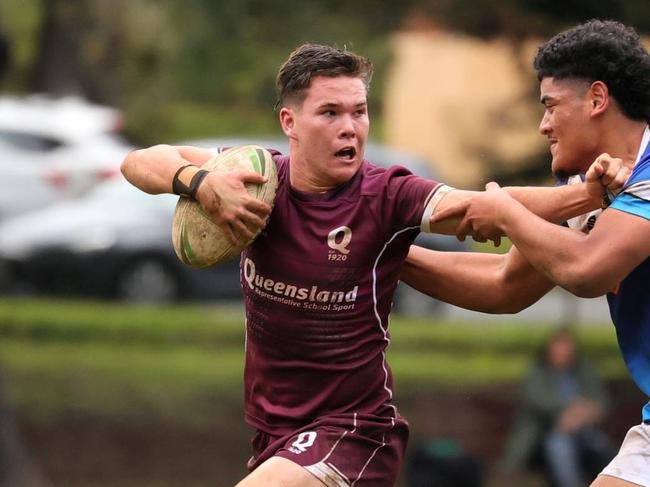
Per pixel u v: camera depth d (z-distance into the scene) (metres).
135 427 60.78
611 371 64.38
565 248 15.88
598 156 16.73
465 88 78.00
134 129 102.44
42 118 81.81
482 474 43.88
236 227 16.38
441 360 67.81
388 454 16.91
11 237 67.62
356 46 51.38
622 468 16.95
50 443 58.72
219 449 59.97
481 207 16.22
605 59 16.41
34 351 65.75
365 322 16.70
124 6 100.25
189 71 67.56
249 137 92.31
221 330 67.88
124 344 67.44
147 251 67.69
